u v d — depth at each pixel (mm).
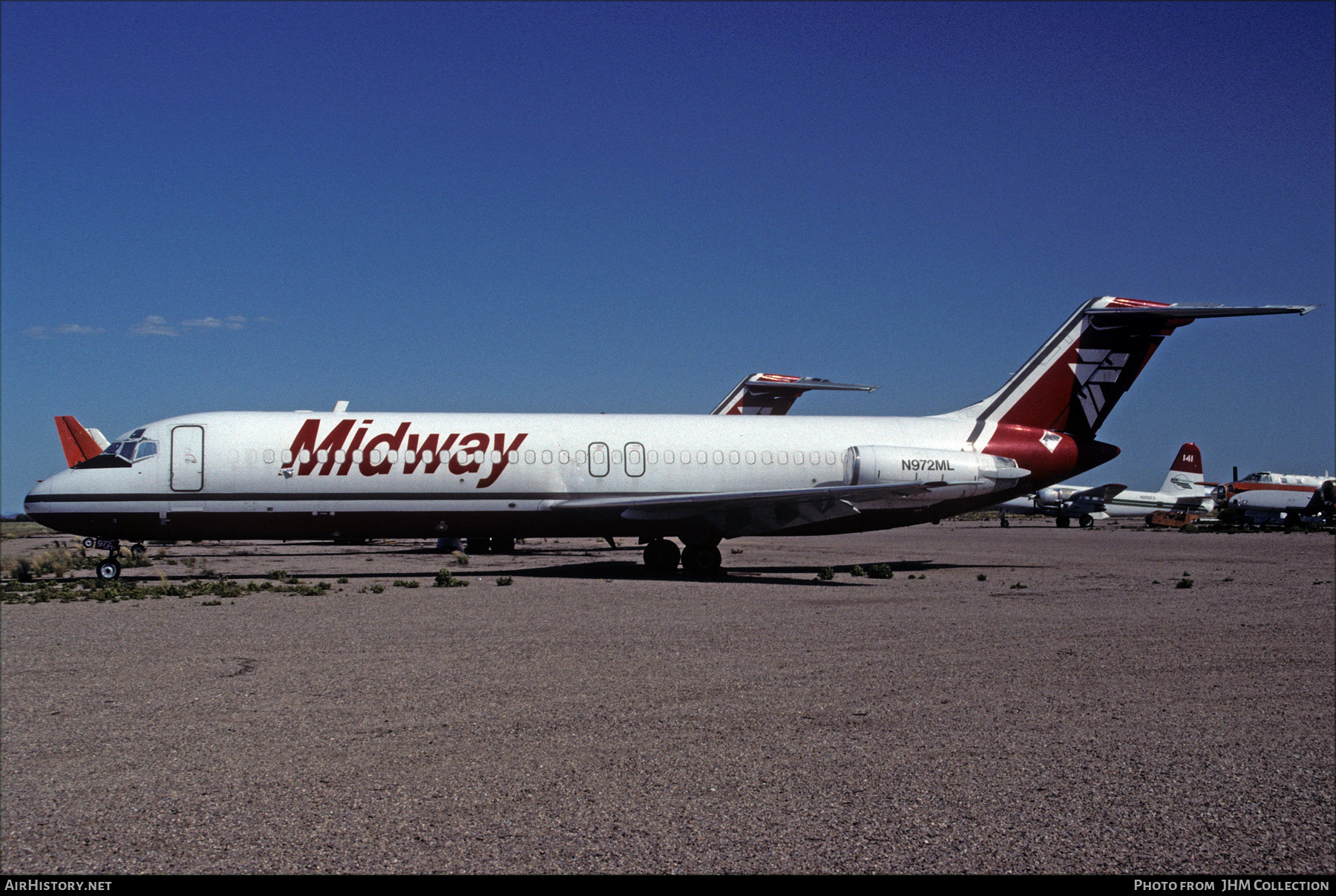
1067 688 11727
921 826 6945
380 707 10539
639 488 27641
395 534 26953
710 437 28500
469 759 8555
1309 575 27797
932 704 10820
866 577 26797
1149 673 12695
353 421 26625
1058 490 71562
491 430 27156
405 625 16750
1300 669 13086
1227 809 7383
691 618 17672
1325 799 7633
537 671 12555
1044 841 6676
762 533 27938
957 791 7742
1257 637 15789
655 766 8352
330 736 9297
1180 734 9625
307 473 25844
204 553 41406
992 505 30422
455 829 6828
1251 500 69562
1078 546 44719
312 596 21547
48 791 7637
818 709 10523
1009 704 10828
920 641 15180
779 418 29734
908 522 29422
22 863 6219
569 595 21797
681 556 28656
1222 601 20812
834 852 6434
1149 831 6887
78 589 23469
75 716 10078
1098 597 21656
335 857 6305
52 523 25203
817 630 16234
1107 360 30641
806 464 28750
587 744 9062
